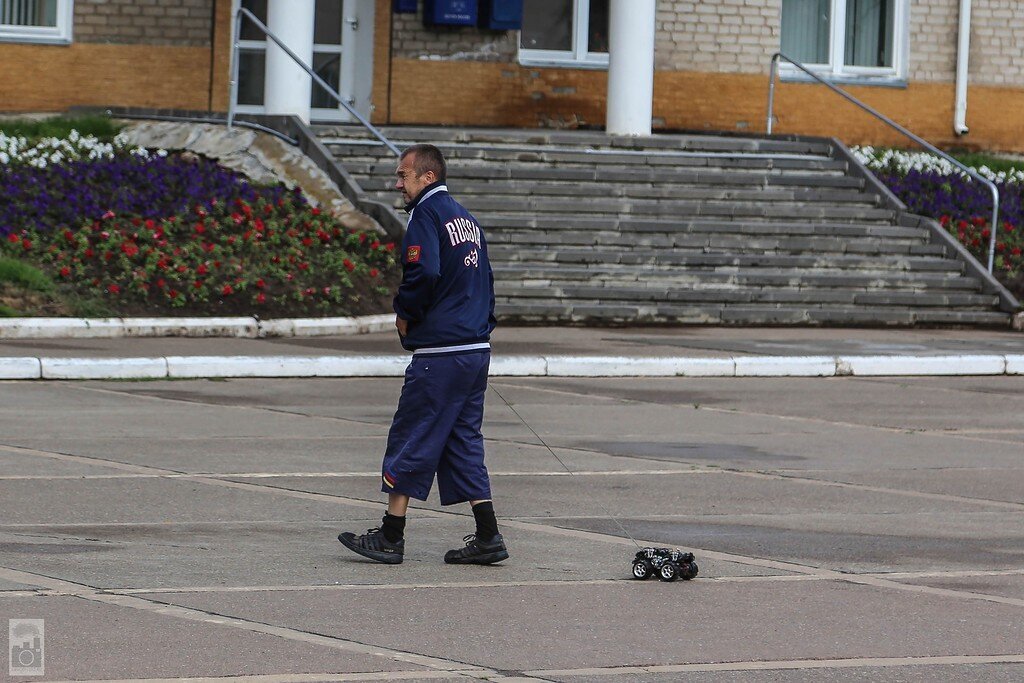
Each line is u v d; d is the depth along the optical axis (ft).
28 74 127.95
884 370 79.97
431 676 28.53
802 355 81.20
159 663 28.71
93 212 92.73
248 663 28.94
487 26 134.82
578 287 96.02
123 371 69.77
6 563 36.24
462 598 34.71
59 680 27.53
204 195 97.50
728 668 29.66
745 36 141.08
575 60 138.62
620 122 120.57
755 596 35.55
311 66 121.80
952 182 120.47
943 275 104.12
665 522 43.91
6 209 92.07
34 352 72.13
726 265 101.50
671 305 96.53
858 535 42.83
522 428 60.80
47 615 31.78
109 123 109.91
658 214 105.81
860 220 109.29
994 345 89.66
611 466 52.85
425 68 135.23
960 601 35.58
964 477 52.70
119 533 40.16
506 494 47.50
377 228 97.81
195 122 110.22
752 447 57.67
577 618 33.19
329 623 32.12
